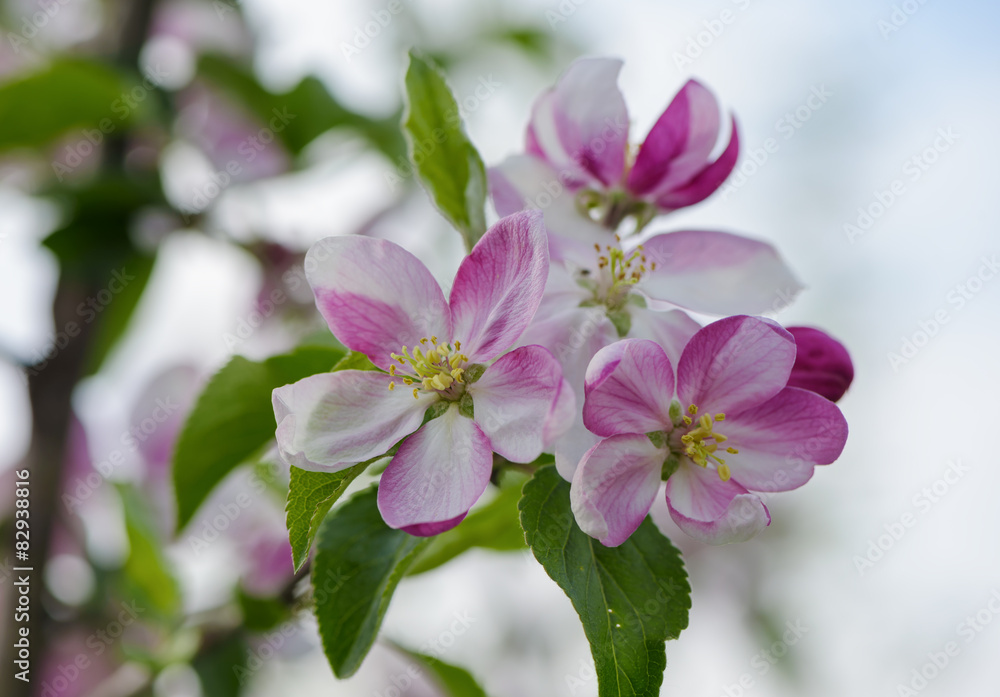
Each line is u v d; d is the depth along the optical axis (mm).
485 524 382
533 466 344
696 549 658
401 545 351
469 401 336
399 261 340
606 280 354
